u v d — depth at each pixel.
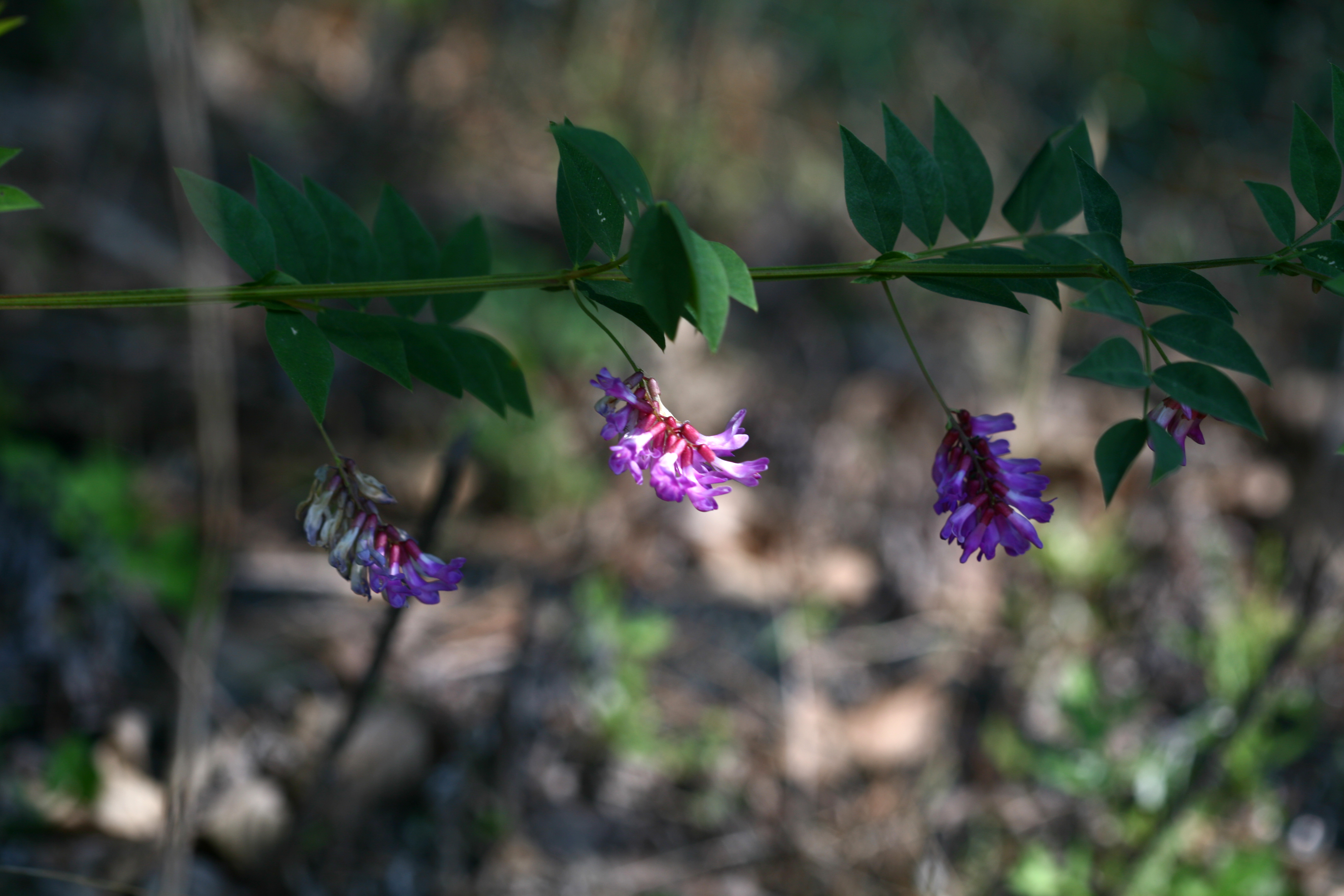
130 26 5.61
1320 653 3.94
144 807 3.06
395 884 3.08
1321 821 3.73
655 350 5.32
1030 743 3.91
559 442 4.64
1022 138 8.10
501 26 7.20
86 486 3.49
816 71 7.95
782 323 6.07
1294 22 8.57
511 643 3.84
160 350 4.50
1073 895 3.21
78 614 3.38
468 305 2.05
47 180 4.95
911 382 5.78
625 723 3.66
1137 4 8.66
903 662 4.28
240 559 3.91
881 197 1.71
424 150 6.34
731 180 6.95
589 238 1.71
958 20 8.37
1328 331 6.54
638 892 3.24
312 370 1.62
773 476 5.04
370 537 1.65
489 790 3.34
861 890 3.35
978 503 1.69
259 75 6.40
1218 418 1.48
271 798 3.09
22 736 3.14
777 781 3.70
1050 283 1.74
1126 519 4.77
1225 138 8.35
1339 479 4.79
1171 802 3.37
